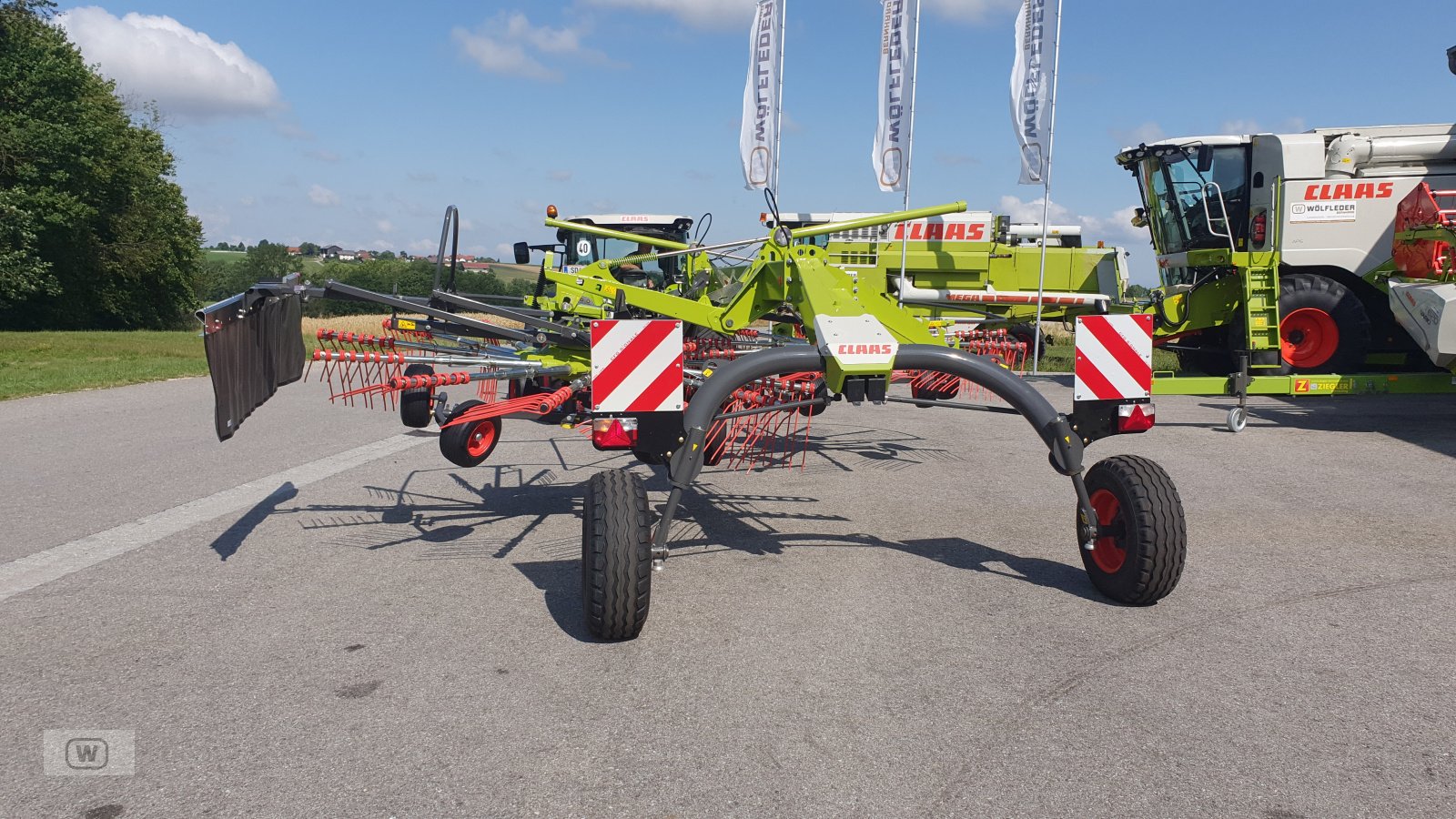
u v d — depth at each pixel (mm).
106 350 22844
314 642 4039
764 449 8461
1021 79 12117
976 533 5941
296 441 9469
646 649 3977
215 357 4293
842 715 3354
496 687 3584
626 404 4184
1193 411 12336
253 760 3025
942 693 3543
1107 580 4535
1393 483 7555
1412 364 13422
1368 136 12352
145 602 4570
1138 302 15141
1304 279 12000
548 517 6344
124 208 43438
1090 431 4633
